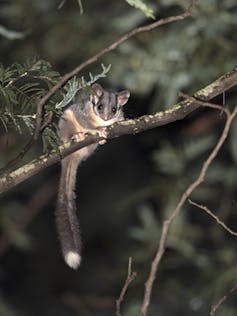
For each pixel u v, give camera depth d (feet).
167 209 44.27
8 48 47.60
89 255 55.62
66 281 55.52
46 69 21.08
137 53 43.88
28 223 54.39
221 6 43.42
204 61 43.24
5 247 52.24
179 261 44.60
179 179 45.68
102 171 56.85
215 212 50.52
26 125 21.79
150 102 50.14
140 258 44.68
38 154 43.47
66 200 28.99
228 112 19.74
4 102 21.20
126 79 43.39
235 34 44.98
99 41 46.32
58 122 29.45
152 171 56.49
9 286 55.47
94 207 56.24
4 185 21.53
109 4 48.37
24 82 22.86
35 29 47.85
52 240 56.24
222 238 47.26
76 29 48.08
